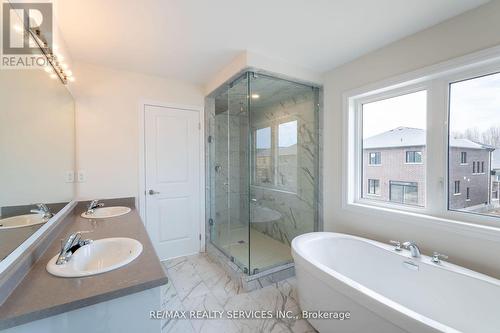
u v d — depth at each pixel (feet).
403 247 6.38
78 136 7.80
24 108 4.32
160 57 7.55
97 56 7.41
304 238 6.91
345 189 8.14
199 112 10.19
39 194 4.87
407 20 5.60
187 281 7.75
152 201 9.25
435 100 6.08
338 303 4.74
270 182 9.89
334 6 5.09
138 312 3.05
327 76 8.75
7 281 2.72
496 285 4.38
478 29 5.05
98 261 4.45
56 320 2.62
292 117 9.96
